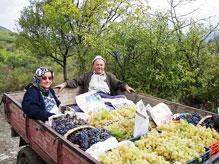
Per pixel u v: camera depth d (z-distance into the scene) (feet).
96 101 7.38
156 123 5.90
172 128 5.42
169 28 10.66
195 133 5.27
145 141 4.83
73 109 7.06
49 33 14.73
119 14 13.23
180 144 4.71
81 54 13.41
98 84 8.46
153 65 10.62
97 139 4.90
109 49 10.87
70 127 5.41
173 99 10.82
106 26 12.95
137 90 10.69
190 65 11.15
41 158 6.06
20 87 17.40
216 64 11.03
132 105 7.14
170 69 10.57
